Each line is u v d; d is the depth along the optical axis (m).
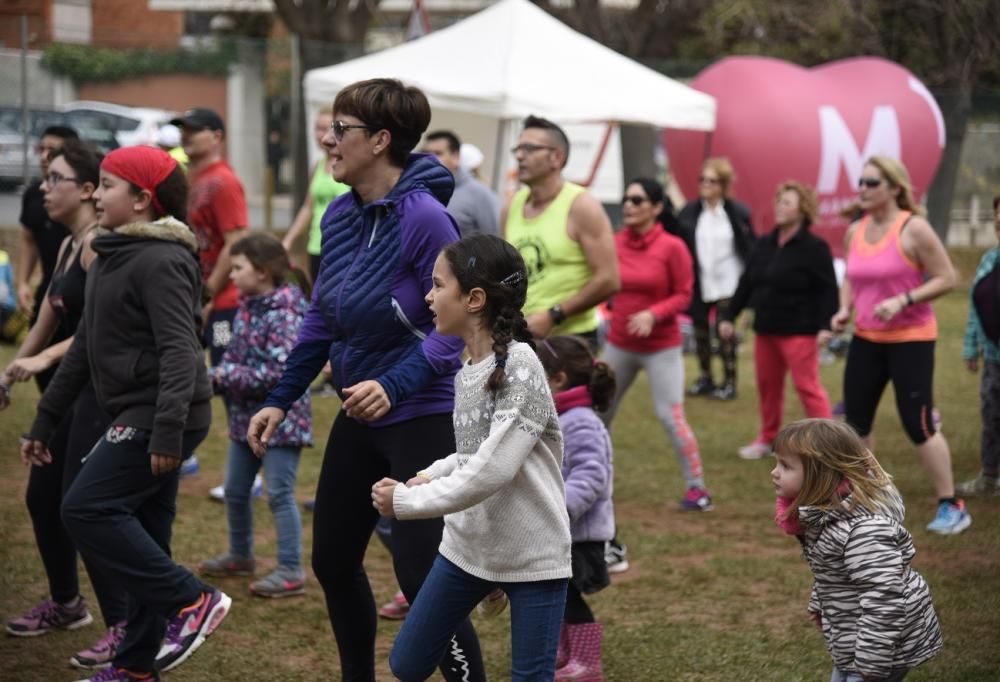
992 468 7.56
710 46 25.64
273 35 30.05
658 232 6.91
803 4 24.19
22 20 15.46
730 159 15.54
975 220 19.92
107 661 4.53
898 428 9.80
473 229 6.98
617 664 4.71
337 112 3.74
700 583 5.79
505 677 4.56
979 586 5.66
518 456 3.15
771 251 8.22
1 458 7.98
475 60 10.66
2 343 12.04
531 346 3.31
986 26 20.11
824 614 3.41
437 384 3.67
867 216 6.79
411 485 3.32
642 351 7.07
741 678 4.56
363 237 3.76
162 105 17.53
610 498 4.40
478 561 3.29
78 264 4.62
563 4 22.39
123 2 28.12
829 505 3.35
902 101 16.00
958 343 14.32
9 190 15.62
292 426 5.44
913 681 4.46
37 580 5.54
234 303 7.00
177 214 4.22
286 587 5.45
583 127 17.78
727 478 8.05
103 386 4.05
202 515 6.76
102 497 3.97
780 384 8.51
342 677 3.96
